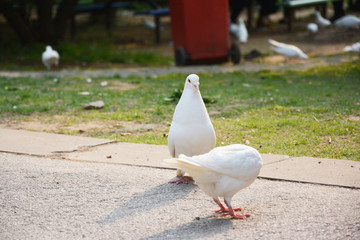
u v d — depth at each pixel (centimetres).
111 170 616
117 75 1421
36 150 711
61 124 883
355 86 1180
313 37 2098
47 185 567
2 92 1164
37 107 1003
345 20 2080
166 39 2286
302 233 428
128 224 466
